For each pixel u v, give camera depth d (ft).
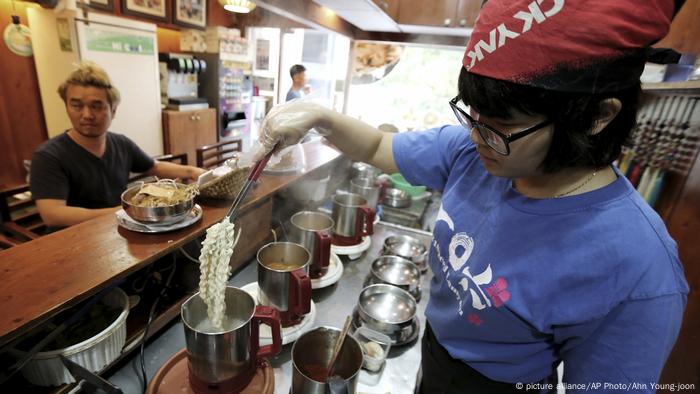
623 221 1.53
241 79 13.96
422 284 3.84
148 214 2.86
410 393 2.56
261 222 4.02
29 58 9.18
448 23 6.93
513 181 1.97
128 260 2.53
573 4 1.20
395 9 6.87
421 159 2.70
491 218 1.95
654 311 1.41
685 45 4.25
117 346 2.33
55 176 4.74
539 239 1.70
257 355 2.38
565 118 1.34
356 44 11.27
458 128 2.69
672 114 4.77
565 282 1.60
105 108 4.91
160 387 2.27
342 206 4.05
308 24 6.26
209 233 2.13
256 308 2.31
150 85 10.60
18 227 4.88
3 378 1.96
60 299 2.06
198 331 2.03
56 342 2.25
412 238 4.42
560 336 1.73
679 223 4.28
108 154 5.40
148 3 10.40
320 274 3.49
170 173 6.14
